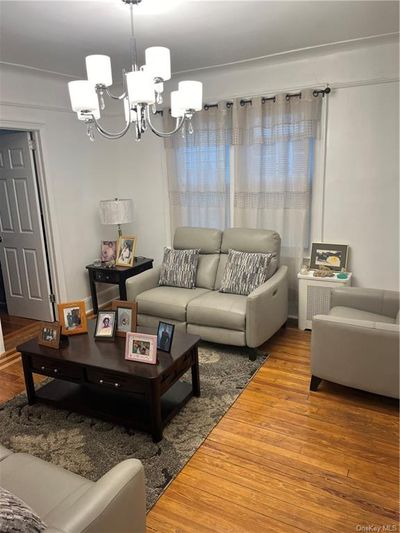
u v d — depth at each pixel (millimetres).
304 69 3502
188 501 1875
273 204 3859
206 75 3918
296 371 3025
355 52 3281
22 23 2500
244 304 3205
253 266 3459
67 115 4129
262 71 3676
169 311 3404
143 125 2096
